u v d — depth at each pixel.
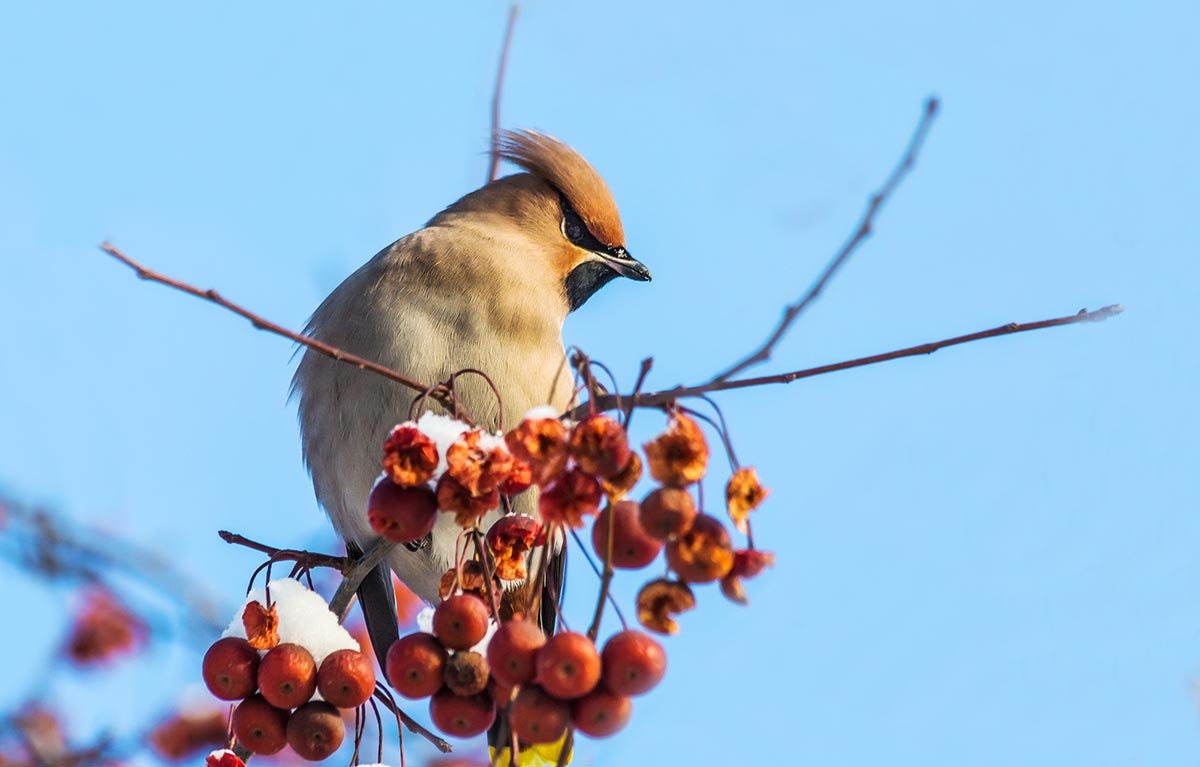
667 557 8.23
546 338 13.48
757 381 8.72
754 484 8.29
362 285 13.49
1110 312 9.08
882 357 9.02
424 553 13.17
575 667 7.95
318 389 13.44
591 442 8.18
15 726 15.80
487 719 8.57
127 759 16.02
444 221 14.60
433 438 8.77
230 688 9.23
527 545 9.35
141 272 8.38
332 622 9.42
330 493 13.47
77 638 16.25
